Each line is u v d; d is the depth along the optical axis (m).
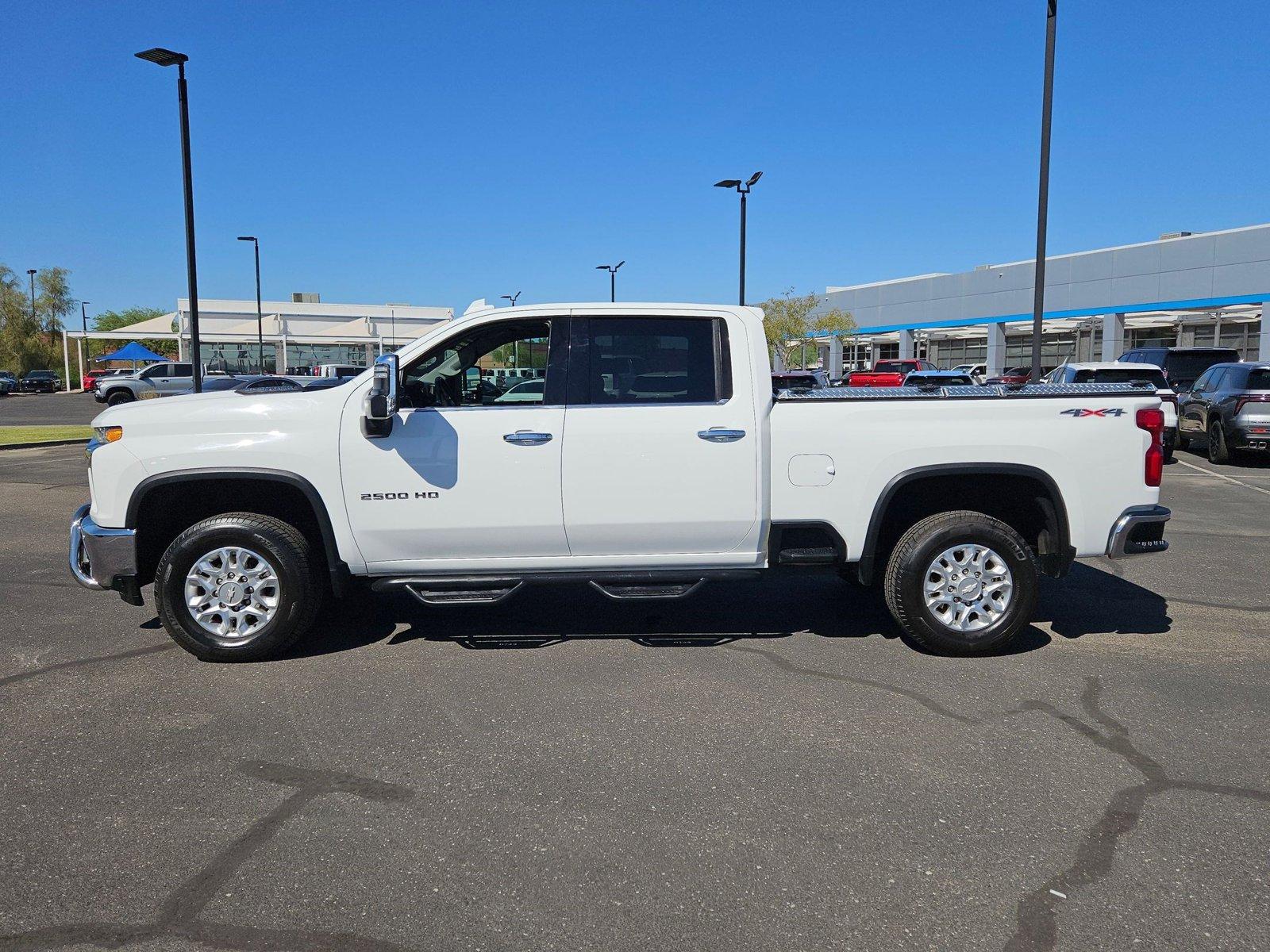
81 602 6.54
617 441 5.11
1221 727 4.26
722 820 3.41
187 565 5.13
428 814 3.46
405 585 5.22
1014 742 4.09
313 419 5.08
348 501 5.10
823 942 2.70
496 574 5.27
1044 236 17.02
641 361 5.22
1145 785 3.67
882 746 4.05
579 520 5.14
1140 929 2.75
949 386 5.54
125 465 5.04
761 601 6.53
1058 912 2.84
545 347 5.23
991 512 5.73
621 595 5.24
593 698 4.64
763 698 4.63
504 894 2.94
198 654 5.18
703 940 2.71
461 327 5.20
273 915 2.84
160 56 17.14
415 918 2.82
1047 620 6.08
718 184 26.00
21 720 4.38
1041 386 5.50
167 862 3.13
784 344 44.62
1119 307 36.12
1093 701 4.59
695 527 5.20
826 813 3.46
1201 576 7.38
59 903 2.90
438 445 5.07
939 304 44.72
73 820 3.42
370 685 4.84
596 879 3.03
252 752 4.01
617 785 3.69
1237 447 15.12
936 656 5.31
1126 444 5.26
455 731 4.23
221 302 60.75
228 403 5.14
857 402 5.20
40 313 78.62
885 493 5.21
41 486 12.82
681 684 4.85
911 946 2.68
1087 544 5.29
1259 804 3.52
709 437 5.13
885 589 5.33
